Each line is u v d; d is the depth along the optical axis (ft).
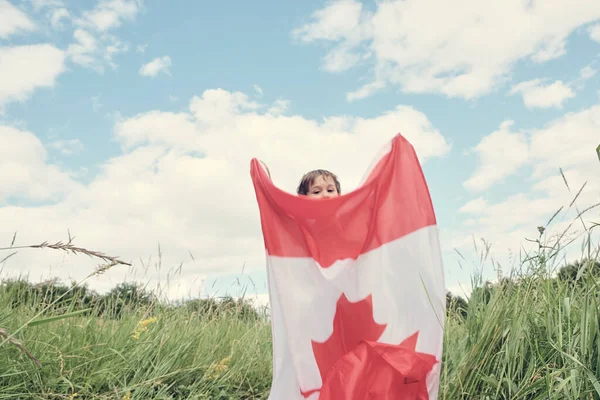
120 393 11.36
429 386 9.16
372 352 8.97
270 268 10.18
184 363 13.62
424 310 9.57
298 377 9.46
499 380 10.04
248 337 16.92
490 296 11.73
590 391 8.73
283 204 10.20
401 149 10.60
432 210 10.14
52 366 11.35
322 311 9.70
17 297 13.62
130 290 16.42
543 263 11.26
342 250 9.98
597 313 9.29
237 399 12.98
